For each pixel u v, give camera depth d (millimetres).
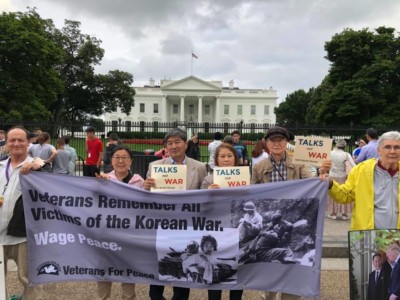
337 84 47438
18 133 3996
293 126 13617
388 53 48000
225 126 15359
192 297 4918
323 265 6059
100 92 65375
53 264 3924
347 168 8859
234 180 3967
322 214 3844
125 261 3928
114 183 3953
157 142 21875
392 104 45250
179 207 3904
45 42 41938
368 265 3383
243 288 3869
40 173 3953
